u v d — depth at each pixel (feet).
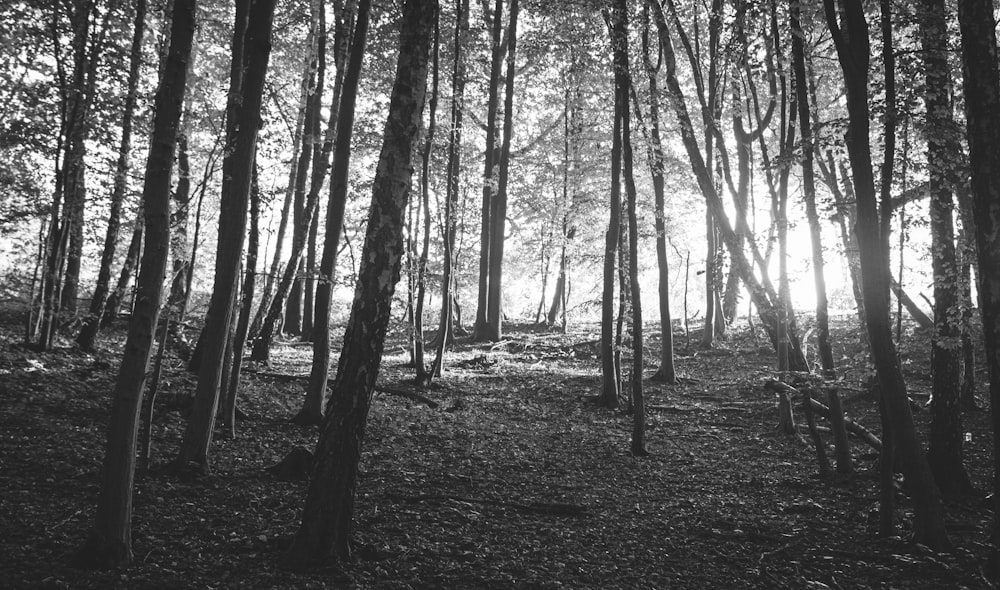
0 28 42.11
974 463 40.52
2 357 40.65
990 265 22.84
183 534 21.89
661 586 22.43
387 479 31.96
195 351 45.39
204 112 41.88
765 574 23.88
